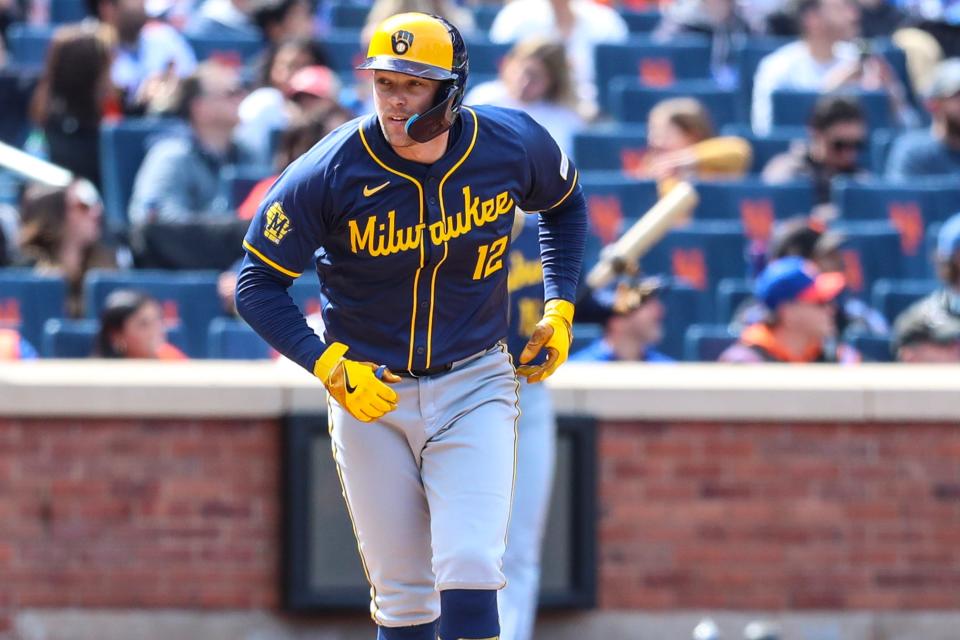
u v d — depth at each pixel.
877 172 37.22
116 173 32.44
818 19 40.22
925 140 36.09
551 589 24.36
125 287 28.17
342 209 14.04
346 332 14.86
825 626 24.89
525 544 20.61
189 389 23.75
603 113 37.91
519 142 14.49
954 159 36.00
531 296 20.11
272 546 24.03
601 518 24.58
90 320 27.94
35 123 33.44
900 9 47.31
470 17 44.22
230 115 31.75
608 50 40.12
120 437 23.77
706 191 32.84
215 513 23.95
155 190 30.69
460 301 14.73
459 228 14.27
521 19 40.69
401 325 14.69
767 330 27.22
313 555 23.95
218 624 23.91
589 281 23.33
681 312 29.45
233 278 28.08
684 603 24.72
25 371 23.84
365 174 13.95
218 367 24.48
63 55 32.66
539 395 20.77
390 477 15.12
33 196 28.97
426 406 14.90
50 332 26.78
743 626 24.77
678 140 33.28
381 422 15.03
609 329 26.52
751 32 45.06
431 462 15.01
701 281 31.25
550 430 20.91
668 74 40.34
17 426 23.59
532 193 15.05
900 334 28.36
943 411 24.84
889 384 24.81
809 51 40.47
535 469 20.58
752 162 36.25
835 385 24.72
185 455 23.89
